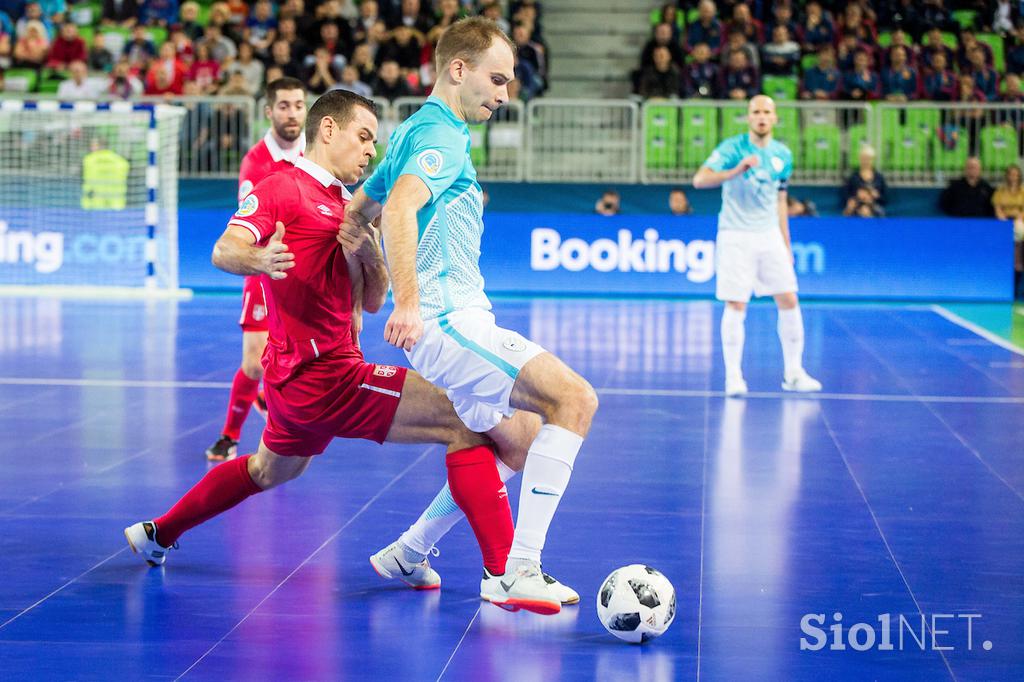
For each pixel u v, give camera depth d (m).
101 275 16.83
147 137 16.62
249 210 4.25
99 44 18.59
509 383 4.04
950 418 8.24
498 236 17.09
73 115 16.67
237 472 4.65
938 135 17.08
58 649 3.92
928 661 3.85
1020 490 6.23
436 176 3.98
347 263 4.39
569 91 19.64
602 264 16.95
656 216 16.83
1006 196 16.80
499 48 4.12
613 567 4.86
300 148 6.35
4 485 6.18
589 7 19.91
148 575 4.73
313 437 4.46
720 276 9.14
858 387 9.54
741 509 5.81
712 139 17.12
